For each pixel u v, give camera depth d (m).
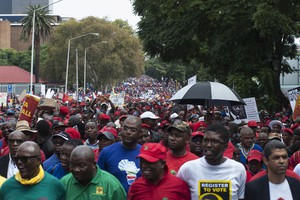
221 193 5.73
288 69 30.17
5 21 139.50
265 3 24.08
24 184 5.62
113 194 5.89
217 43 26.98
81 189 5.90
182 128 6.95
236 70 27.17
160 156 5.70
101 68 78.88
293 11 25.17
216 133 5.70
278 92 27.42
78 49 77.75
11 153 7.53
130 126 6.99
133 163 6.98
